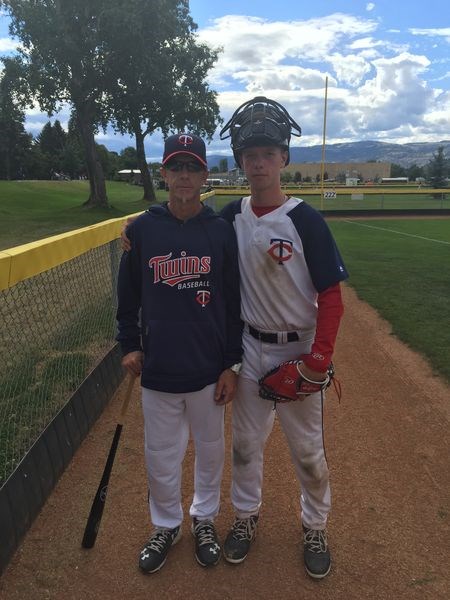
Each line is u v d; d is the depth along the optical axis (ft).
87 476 9.89
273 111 6.89
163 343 7.11
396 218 84.48
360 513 8.93
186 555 7.99
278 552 8.06
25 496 8.39
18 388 11.78
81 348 13.98
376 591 7.29
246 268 7.18
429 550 8.05
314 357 6.73
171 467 7.70
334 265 6.75
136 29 74.28
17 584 7.31
